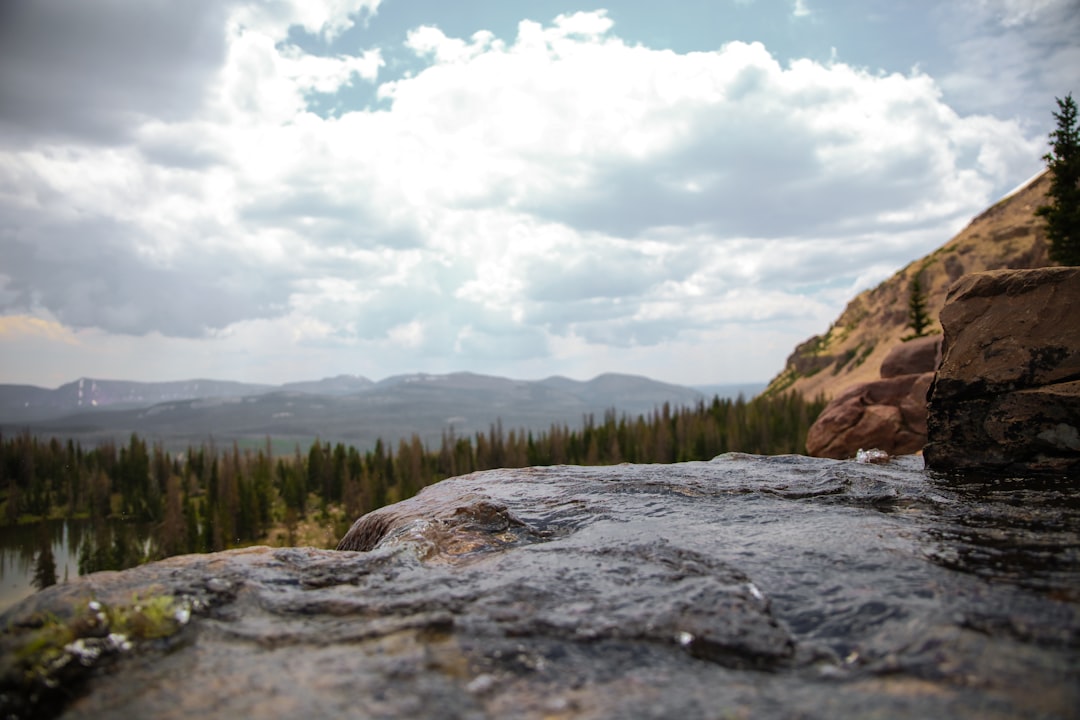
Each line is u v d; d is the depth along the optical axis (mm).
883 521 6027
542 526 6676
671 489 8156
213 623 3852
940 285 195125
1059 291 8289
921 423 37688
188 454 182750
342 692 2949
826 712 2713
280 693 2967
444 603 4062
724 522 6340
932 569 4414
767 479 8805
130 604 3797
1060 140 47875
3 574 126375
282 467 170125
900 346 42875
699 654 3355
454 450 158375
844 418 39031
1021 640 3211
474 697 2896
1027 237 181875
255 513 134250
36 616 3711
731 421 134625
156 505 158000
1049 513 6031
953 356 8758
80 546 141500
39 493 167500
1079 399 7793
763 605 3896
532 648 3402
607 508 7176
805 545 5211
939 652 3160
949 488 7508
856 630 3543
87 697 3041
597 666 3209
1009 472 8273
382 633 3604
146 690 3064
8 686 3037
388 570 4887
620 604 3975
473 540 6312
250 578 4508
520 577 4566
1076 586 3938
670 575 4531
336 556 5090
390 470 159250
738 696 2883
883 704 2758
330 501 155750
